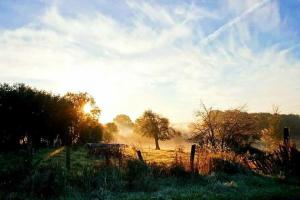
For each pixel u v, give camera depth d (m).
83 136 68.31
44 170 15.86
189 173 18.95
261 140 36.28
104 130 81.81
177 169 19.17
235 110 39.19
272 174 20.83
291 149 21.28
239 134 37.94
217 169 20.88
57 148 51.00
